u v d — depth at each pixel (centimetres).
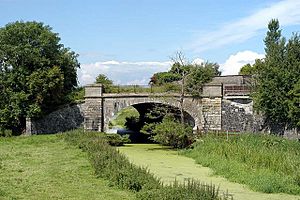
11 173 2361
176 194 1645
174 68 4906
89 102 5103
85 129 5100
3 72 5409
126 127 6359
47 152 3391
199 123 4891
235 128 4897
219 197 1697
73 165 2647
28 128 5325
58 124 5303
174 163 3122
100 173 2284
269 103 4900
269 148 3095
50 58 5622
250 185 2216
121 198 1781
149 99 4938
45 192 1873
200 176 2522
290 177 2253
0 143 4272
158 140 4253
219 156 3055
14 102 5347
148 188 1850
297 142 3762
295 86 4791
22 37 5531
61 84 5366
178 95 4859
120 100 5044
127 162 2447
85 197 1791
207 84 4900
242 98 4991
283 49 5212
